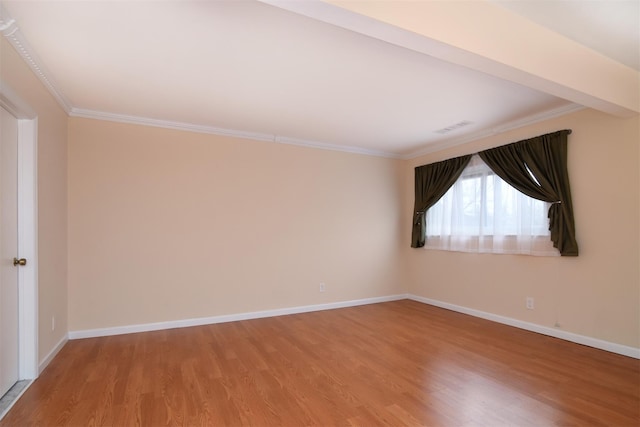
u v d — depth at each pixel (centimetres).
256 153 441
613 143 308
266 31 213
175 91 306
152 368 271
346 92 308
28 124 248
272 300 445
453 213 467
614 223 306
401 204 556
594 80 248
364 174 523
